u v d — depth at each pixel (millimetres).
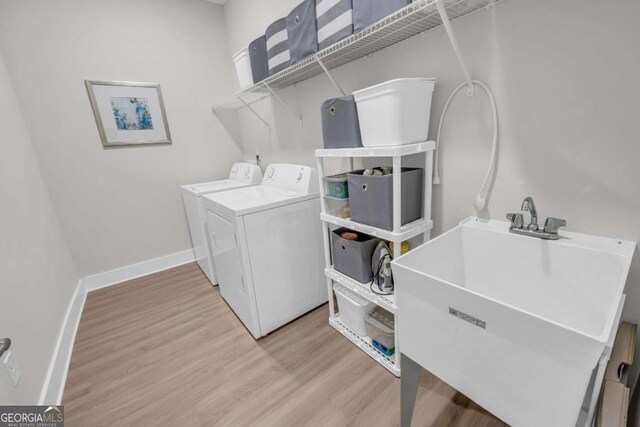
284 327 1884
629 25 827
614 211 943
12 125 1876
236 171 2971
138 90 2602
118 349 1765
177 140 2879
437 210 1456
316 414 1257
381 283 1451
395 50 1453
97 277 2619
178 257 3051
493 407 759
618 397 742
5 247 1327
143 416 1304
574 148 987
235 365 1574
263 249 1724
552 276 1029
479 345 734
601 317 927
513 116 1105
